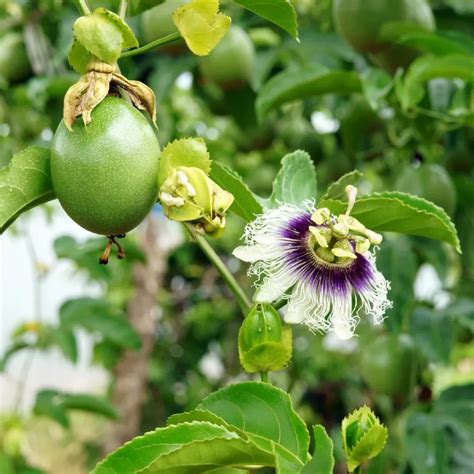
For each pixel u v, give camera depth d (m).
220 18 0.38
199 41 0.39
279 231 0.40
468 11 0.87
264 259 0.40
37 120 1.02
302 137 0.98
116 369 1.20
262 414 0.39
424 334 0.76
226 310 1.51
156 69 0.85
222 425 0.38
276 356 0.39
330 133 0.98
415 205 0.44
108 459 0.35
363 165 0.96
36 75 0.91
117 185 0.36
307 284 0.39
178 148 0.36
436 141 0.80
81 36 0.36
